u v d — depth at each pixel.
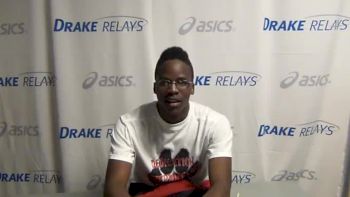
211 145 1.24
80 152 1.66
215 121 1.25
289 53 1.58
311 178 1.73
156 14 1.53
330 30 1.56
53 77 1.61
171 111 1.17
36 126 1.67
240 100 1.63
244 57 1.58
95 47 1.55
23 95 1.64
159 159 1.29
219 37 1.56
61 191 1.75
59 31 1.53
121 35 1.54
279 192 1.44
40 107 1.64
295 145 1.69
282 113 1.66
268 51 1.58
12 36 1.58
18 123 1.68
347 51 1.59
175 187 1.27
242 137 1.67
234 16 1.53
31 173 1.73
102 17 1.52
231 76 1.60
